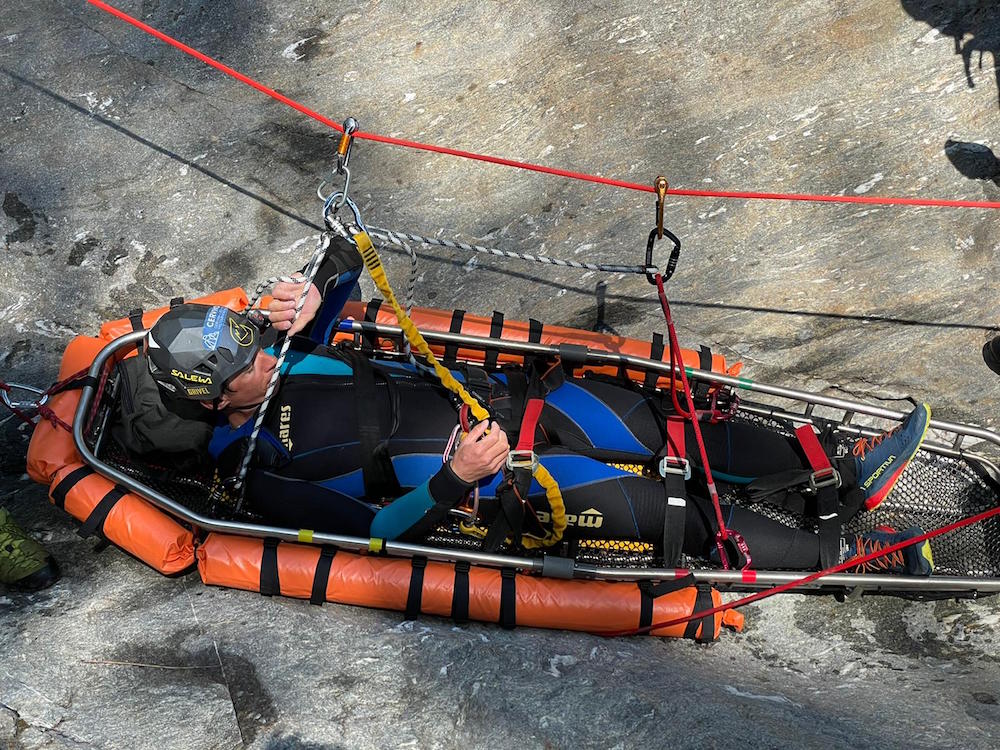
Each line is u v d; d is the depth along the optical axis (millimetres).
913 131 3719
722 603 3066
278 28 4035
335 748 2250
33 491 3203
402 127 3900
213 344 2453
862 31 3865
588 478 2758
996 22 3785
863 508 3061
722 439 2979
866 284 3594
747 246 3662
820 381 3623
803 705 2428
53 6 4039
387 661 2486
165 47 3982
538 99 3908
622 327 3666
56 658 2457
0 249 3613
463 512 2770
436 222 3770
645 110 3848
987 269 3547
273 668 2451
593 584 2762
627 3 4000
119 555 2908
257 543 2715
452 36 4012
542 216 3750
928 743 2205
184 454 2701
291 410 2672
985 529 3115
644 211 3721
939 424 3115
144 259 3666
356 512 2707
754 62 3877
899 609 3021
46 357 3492
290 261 3701
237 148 3848
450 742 2271
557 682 2418
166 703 2342
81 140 3818
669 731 2205
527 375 3004
